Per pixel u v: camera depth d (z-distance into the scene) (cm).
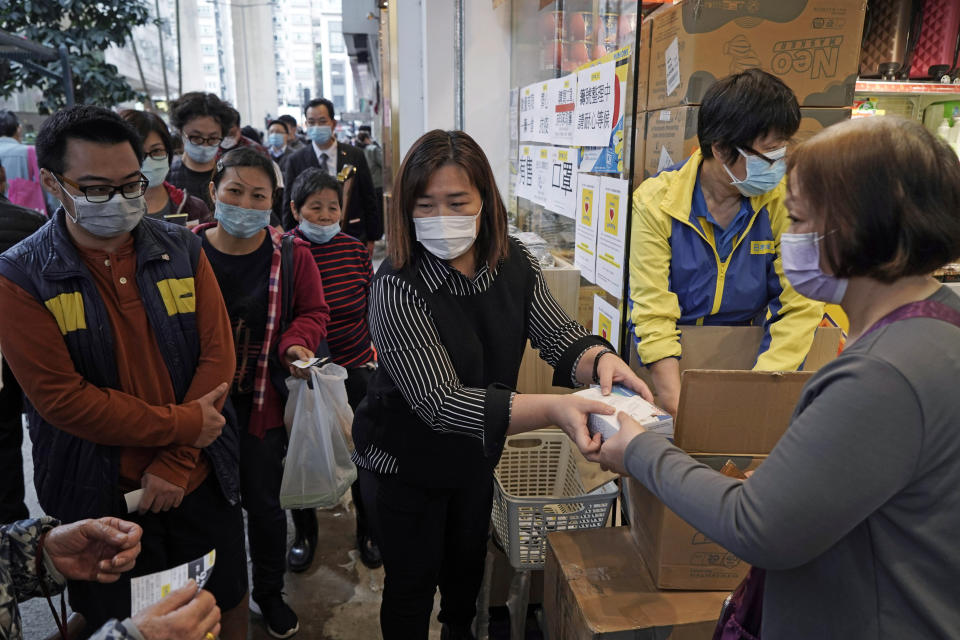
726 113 146
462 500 156
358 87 2105
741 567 132
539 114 274
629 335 183
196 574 106
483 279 136
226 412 153
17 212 189
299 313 202
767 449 123
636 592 134
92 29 583
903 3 254
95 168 120
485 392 123
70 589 139
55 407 125
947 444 66
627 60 175
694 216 164
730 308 171
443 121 385
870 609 72
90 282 128
